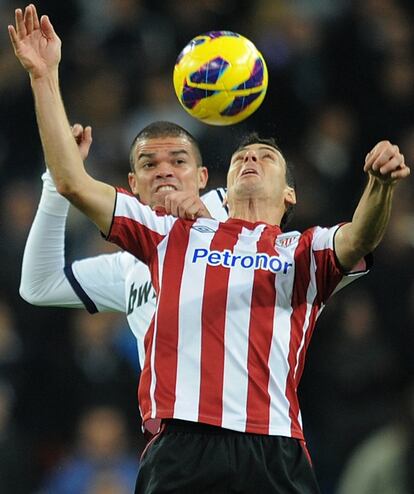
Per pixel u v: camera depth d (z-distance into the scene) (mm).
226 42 21516
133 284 23328
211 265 19688
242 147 21281
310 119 47688
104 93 48031
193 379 19141
